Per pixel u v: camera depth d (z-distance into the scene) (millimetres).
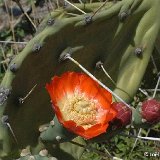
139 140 847
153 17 637
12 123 614
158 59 851
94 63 648
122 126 561
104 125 547
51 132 585
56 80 568
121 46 647
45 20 616
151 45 646
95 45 633
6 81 593
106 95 573
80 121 564
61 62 620
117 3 619
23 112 618
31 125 629
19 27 1044
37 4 1012
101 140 571
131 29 641
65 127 560
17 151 628
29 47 589
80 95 576
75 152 656
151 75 877
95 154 821
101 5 642
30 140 632
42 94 624
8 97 596
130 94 658
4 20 1082
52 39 597
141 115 562
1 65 945
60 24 594
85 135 543
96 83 597
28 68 601
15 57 595
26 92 612
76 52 625
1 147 619
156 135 860
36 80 614
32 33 1026
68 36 609
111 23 624
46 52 602
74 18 600
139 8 628
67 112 568
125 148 843
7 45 999
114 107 562
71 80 576
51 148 639
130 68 657
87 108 567
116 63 654
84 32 614
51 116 638
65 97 574
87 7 654
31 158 581
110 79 660
